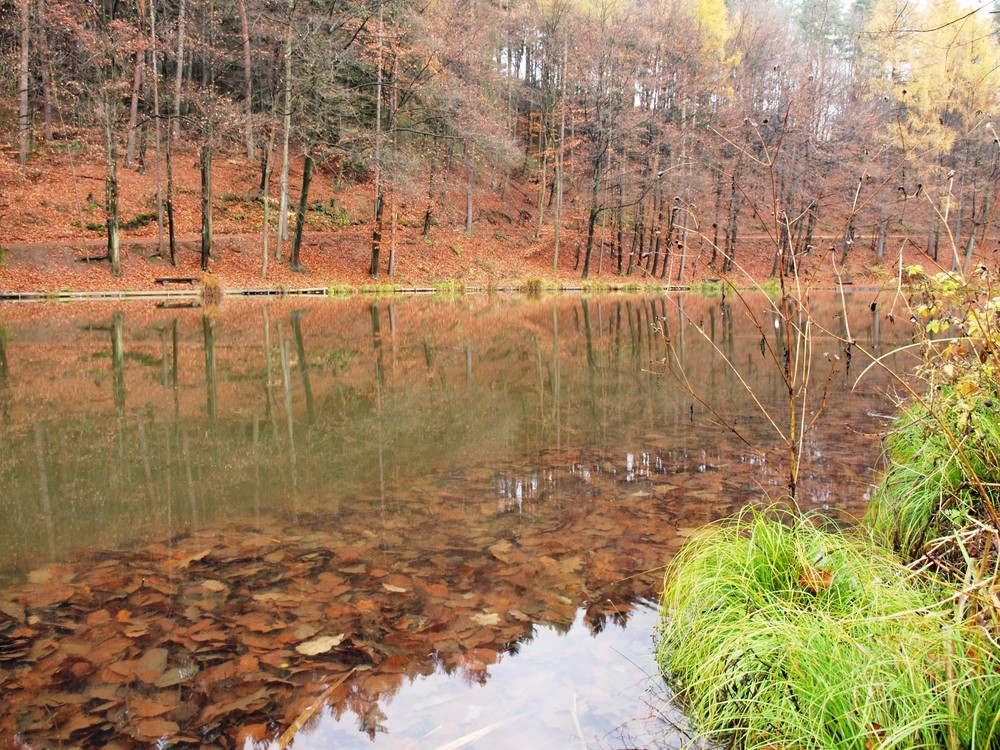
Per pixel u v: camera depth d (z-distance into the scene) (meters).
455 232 31.66
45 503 4.08
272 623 2.62
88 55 23.03
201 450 5.25
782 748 1.77
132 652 2.41
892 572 2.44
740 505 3.90
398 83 24.64
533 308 20.14
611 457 4.98
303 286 22.94
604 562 3.17
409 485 4.38
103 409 6.67
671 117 31.38
